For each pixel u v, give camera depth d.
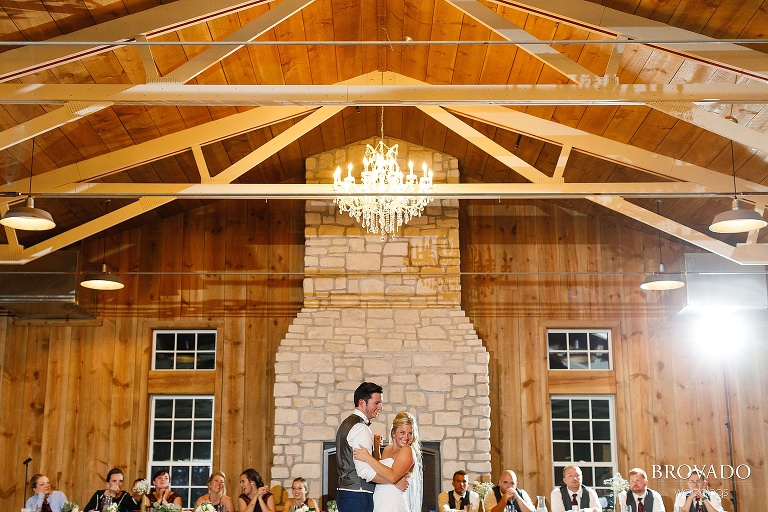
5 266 9.61
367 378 9.83
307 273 10.12
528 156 9.66
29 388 10.19
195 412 10.41
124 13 6.27
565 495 8.53
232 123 8.05
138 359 10.33
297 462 9.63
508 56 7.72
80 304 9.80
